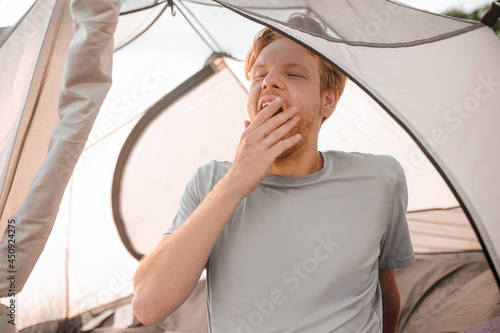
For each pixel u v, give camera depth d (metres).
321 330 0.93
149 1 1.96
